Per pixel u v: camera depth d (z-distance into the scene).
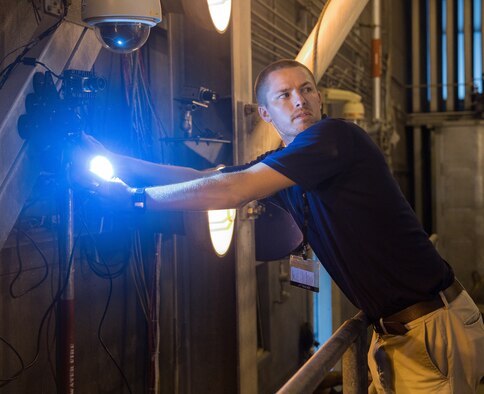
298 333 4.90
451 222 8.21
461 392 1.97
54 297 2.45
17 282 2.29
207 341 3.18
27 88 2.02
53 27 2.15
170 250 3.17
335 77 5.36
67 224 2.16
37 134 2.02
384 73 7.14
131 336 2.96
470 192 8.14
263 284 4.27
